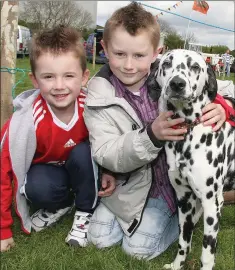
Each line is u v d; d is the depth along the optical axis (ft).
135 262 3.73
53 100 3.72
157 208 4.07
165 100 3.35
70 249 3.88
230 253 3.97
